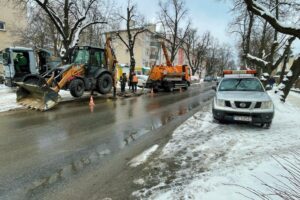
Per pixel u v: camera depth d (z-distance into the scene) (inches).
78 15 706.8
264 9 391.5
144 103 497.4
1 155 187.9
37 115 341.4
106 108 417.1
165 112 394.9
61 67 484.4
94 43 1085.8
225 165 163.3
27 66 644.1
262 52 861.8
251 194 118.3
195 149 202.8
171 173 157.2
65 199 128.0
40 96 393.7
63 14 738.8
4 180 148.0
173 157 185.9
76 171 161.8
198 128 276.2
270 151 184.1
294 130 257.6
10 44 1151.0
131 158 185.8
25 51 637.9
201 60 2196.1
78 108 408.2
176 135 249.1
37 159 181.2
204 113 376.8
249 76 342.6
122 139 236.1
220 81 341.7
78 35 665.6
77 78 495.2
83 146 212.8
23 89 421.4
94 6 735.7
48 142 221.6
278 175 135.2
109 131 264.8
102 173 159.0
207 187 131.0
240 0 496.7
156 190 134.5
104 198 128.2
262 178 134.6
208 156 185.0
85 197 129.7
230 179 137.8
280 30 383.9
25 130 260.7
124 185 142.3
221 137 235.9
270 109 263.0
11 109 378.9
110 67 580.1
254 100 266.4
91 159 183.2
